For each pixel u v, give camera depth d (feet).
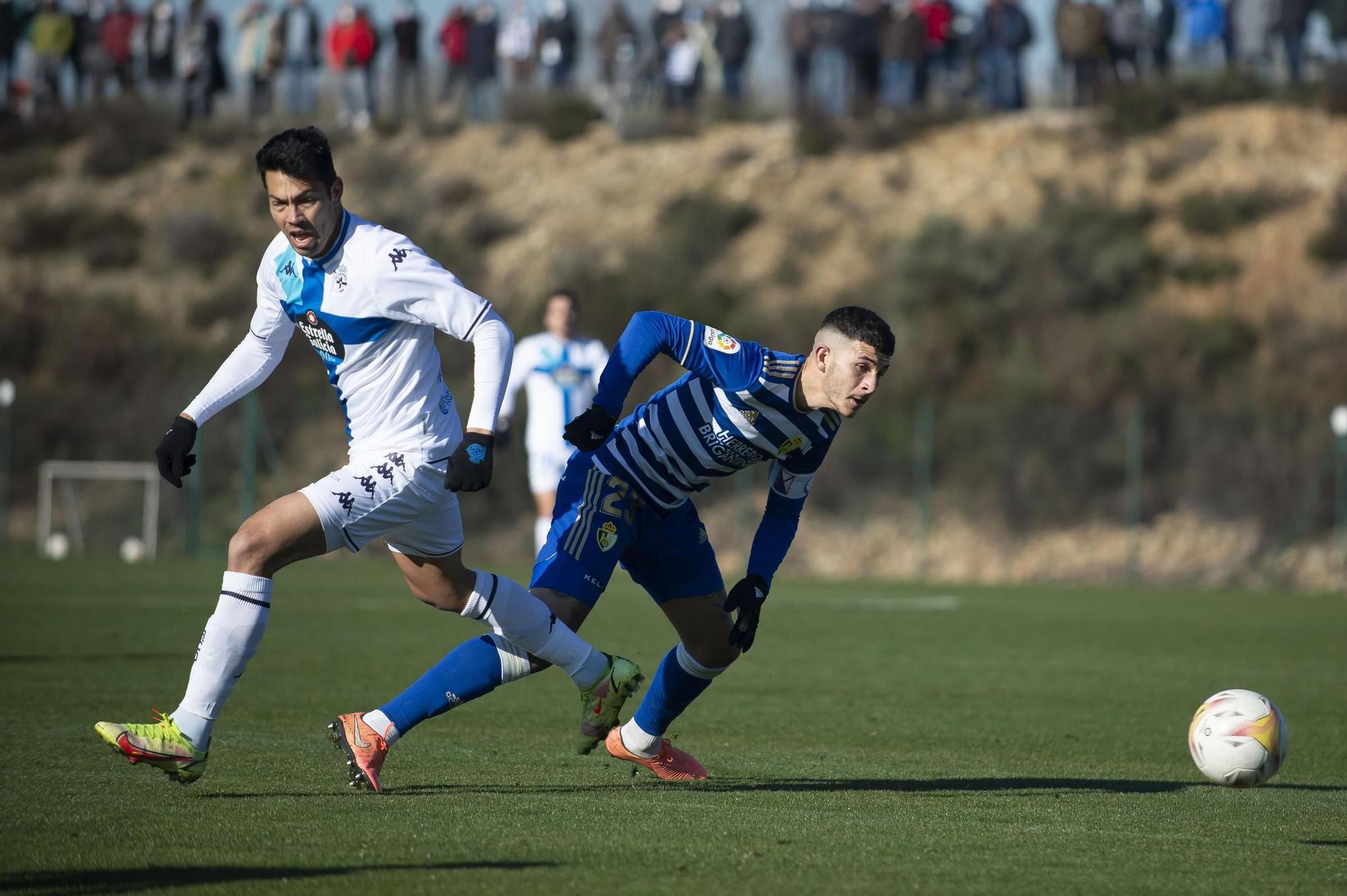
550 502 154.92
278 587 205.26
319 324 54.39
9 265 407.85
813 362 58.03
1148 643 143.33
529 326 355.97
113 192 438.40
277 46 444.14
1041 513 280.72
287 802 54.80
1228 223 355.15
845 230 383.65
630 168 424.05
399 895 40.52
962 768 69.41
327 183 52.60
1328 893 43.65
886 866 45.68
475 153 441.27
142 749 52.85
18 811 52.37
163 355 356.38
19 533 306.14
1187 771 70.03
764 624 160.04
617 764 67.72
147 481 301.22
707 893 41.45
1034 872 45.50
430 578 56.95
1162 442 282.36
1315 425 271.28
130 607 159.63
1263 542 264.93
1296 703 99.45
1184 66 413.18
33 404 318.04
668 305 358.43
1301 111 391.45
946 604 195.93
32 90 462.19
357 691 94.22
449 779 62.08
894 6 401.29
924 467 273.13
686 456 60.18
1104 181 380.17
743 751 73.82
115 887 41.19
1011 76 418.31
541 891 41.19
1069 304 336.08
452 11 444.96
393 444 54.65
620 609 173.99
